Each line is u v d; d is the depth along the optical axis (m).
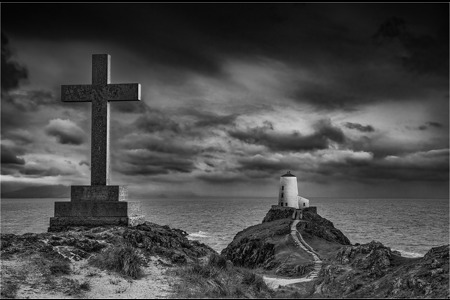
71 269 19.38
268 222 109.06
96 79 27.92
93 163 27.20
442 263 22.91
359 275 27.83
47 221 162.12
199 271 20.78
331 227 102.69
